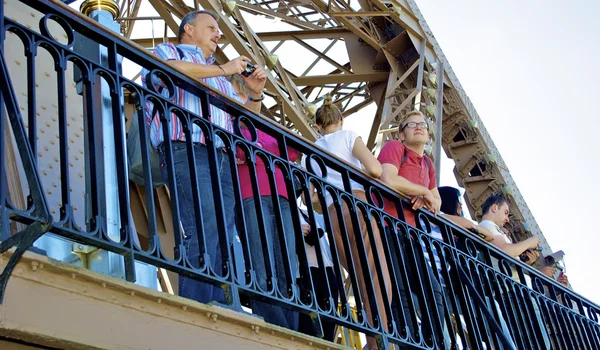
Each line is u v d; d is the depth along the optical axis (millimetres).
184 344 3898
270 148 5898
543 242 14938
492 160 15859
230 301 4270
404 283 5676
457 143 16453
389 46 16656
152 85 4469
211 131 4664
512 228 15289
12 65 5820
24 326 3346
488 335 6410
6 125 5477
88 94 4078
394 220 5918
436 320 5863
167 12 13188
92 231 3805
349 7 16688
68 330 3480
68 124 5965
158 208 7418
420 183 6516
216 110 5480
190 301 3971
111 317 3656
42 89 5922
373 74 16969
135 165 5742
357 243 5496
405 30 16266
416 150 6594
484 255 6988
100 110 4781
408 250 5938
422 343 5520
